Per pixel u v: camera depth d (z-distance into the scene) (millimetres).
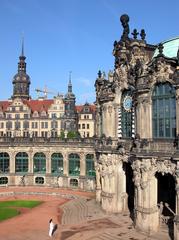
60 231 54906
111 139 63781
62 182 93000
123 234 51906
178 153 46344
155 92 53000
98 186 73250
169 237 48969
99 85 71750
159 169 50344
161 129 52188
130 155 56844
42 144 94625
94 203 73500
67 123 182875
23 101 186125
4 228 57312
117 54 62906
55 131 183125
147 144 51781
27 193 85875
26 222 60750
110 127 64688
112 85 63875
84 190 89500
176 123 49094
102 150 64625
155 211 51812
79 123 194500
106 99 64438
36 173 95125
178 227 46188
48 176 94062
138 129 54594
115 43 63844
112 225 56625
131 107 60500
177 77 48094
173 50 56250
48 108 185000
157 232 51188
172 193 61781
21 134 183750
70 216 64000
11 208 71312
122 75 61656
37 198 81625
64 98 190875
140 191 52594
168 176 62031
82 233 53250
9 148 95250
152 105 53562
